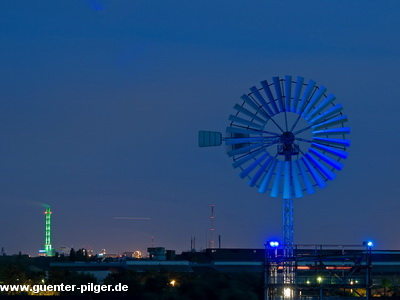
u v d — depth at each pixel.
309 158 101.12
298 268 97.19
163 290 133.50
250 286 114.00
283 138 101.31
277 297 97.25
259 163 101.88
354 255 96.44
